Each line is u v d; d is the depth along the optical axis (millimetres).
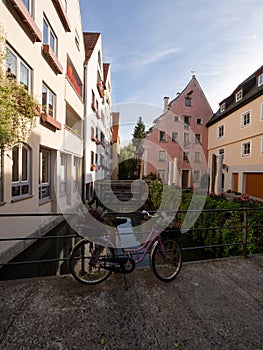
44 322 1952
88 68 10750
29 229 5027
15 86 3281
